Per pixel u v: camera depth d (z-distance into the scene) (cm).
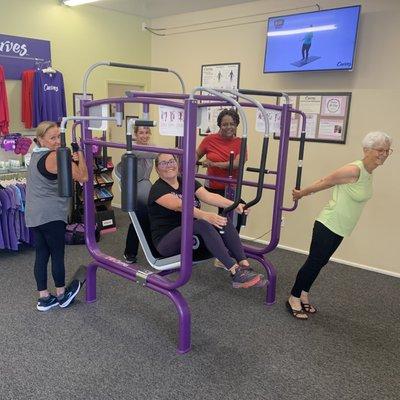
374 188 385
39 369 221
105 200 500
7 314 278
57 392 204
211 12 484
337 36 375
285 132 275
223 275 362
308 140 423
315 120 416
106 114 260
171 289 242
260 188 224
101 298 307
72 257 391
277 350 249
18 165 422
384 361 242
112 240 449
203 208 466
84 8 488
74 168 260
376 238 391
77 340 250
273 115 276
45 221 268
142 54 557
